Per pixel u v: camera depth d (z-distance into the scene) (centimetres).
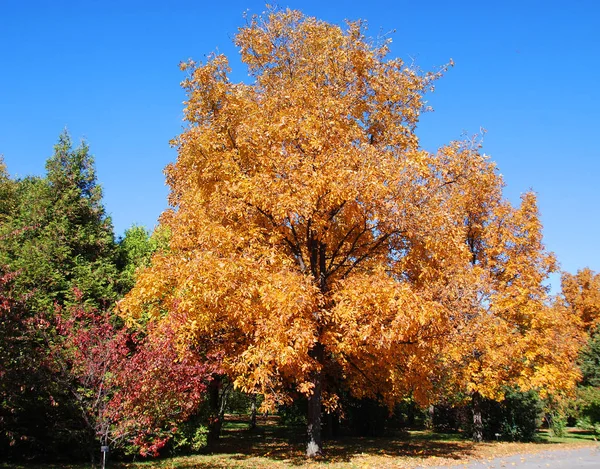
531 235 1916
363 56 1350
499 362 1692
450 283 1672
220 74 1298
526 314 1823
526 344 1736
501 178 1992
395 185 1055
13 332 817
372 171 1040
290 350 930
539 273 1897
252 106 1255
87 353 814
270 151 1148
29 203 1745
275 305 959
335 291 1133
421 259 1193
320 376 1284
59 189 1819
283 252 1248
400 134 1344
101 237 1808
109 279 1631
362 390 1475
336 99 1259
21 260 1462
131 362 810
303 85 1295
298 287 964
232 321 1115
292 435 2017
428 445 1625
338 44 1341
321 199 1095
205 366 948
